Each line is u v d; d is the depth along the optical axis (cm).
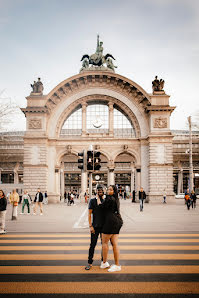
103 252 890
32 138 4800
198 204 4381
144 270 870
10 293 695
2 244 1248
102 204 891
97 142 4969
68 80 4972
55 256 1041
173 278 798
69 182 9125
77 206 4050
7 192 4816
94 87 5119
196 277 807
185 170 7662
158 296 674
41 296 676
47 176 4862
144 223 1925
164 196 4609
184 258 1002
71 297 670
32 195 4703
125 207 3700
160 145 4781
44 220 2147
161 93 4962
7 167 7612
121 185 9044
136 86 4959
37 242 1291
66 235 1471
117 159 7688
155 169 4738
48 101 4975
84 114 5075
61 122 5062
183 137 7644
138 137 4981
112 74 5009
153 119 4850
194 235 1449
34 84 5019
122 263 946
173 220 2108
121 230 1612
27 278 802
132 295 680
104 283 761
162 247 1173
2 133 7869
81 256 1043
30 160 4775
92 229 917
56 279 794
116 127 5219
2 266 917
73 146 4972
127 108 5066
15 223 1964
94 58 5312
